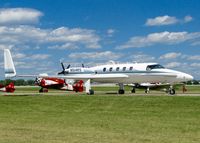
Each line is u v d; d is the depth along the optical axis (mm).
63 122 20609
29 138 15078
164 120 21188
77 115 24469
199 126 18578
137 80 51219
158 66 49906
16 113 26250
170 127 18250
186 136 15500
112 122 20453
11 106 32531
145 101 34719
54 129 17750
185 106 29719
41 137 15328
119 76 51469
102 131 17000
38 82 68250
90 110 27969
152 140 14539
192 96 41188
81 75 55125
